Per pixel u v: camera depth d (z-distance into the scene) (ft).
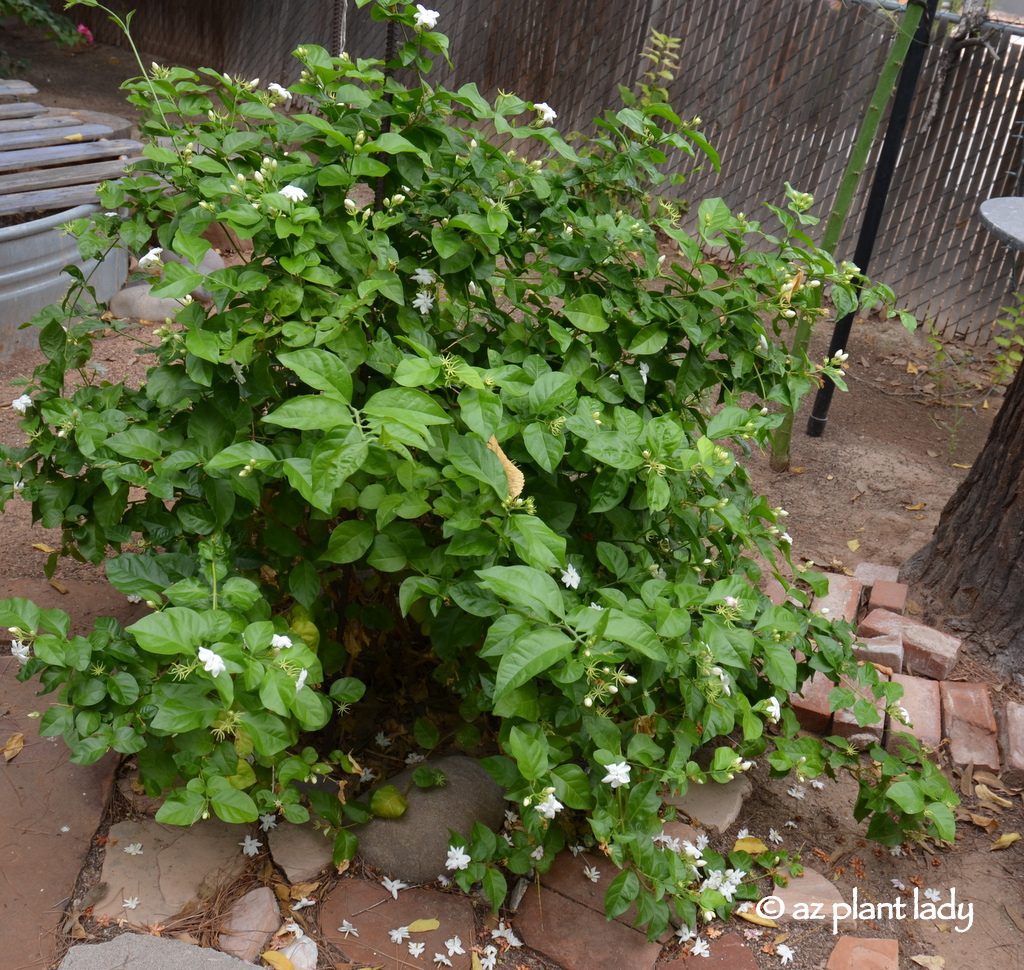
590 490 6.91
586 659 5.58
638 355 7.54
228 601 5.87
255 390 6.84
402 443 5.59
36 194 15.03
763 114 20.11
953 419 15.94
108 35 33.71
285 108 27.32
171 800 5.83
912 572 11.10
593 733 6.26
